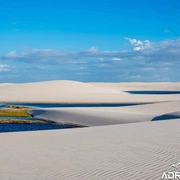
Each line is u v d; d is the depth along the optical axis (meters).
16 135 18.70
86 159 10.74
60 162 10.48
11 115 46.50
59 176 8.79
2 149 13.35
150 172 8.73
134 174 8.59
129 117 38.62
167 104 52.44
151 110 48.06
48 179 8.58
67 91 110.00
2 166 10.29
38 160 10.94
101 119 38.09
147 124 22.08
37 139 16.12
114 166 9.59
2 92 106.81
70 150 12.47
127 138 14.92
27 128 33.72
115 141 14.15
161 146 12.47
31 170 9.62
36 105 77.38
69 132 19.08
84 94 105.12
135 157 10.72
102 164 9.92
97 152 11.84
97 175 8.67
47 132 19.89
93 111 42.97
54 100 91.25
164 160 10.11
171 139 14.05
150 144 13.02
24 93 105.00
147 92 159.88
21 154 12.11
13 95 101.12
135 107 51.12
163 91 172.25
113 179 8.21
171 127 18.98
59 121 39.62
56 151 12.41
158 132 16.70
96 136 16.11
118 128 20.03
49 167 9.88
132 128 19.56
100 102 86.81
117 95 104.25
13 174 9.24
